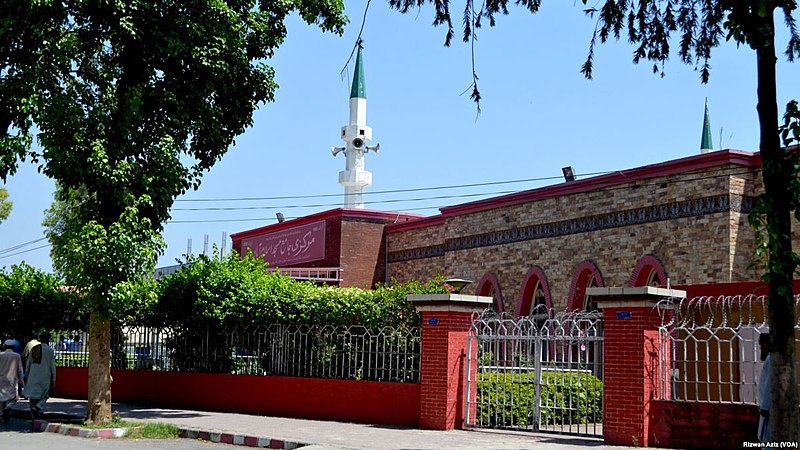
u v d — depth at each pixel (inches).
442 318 591.8
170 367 821.2
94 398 620.1
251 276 749.9
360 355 666.2
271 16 693.3
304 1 691.4
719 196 779.4
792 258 303.7
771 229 304.8
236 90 676.1
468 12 428.5
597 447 485.7
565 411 633.0
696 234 797.2
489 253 1079.6
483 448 484.7
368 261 1299.2
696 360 481.1
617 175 885.8
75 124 598.5
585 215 932.0
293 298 697.0
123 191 605.6
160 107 633.0
